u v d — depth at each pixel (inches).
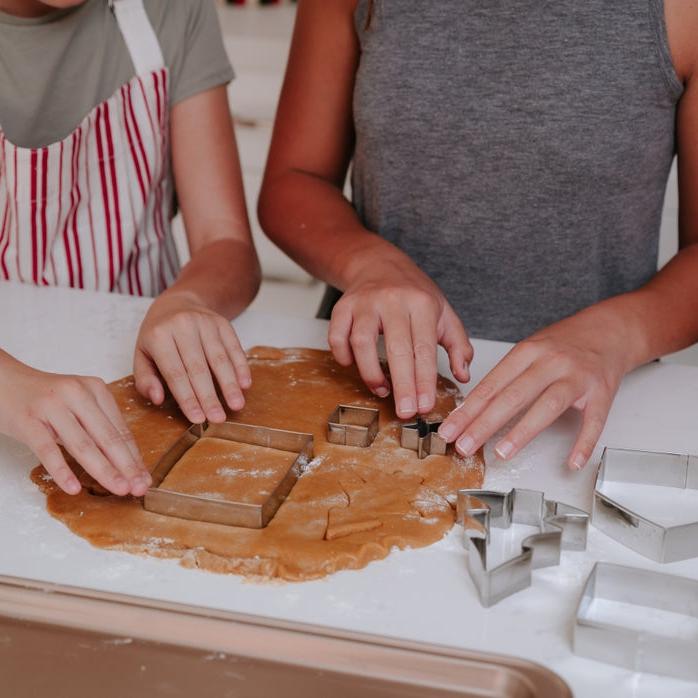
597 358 33.2
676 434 33.4
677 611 24.2
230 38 82.7
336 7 48.0
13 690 22.4
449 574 25.5
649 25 41.5
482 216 46.2
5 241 47.2
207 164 49.2
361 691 21.9
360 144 48.1
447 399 35.3
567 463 31.2
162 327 34.7
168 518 27.4
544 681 21.6
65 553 26.1
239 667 22.6
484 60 43.8
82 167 47.2
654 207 46.8
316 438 31.9
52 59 45.4
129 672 22.6
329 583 25.0
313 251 43.0
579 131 43.4
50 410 28.4
